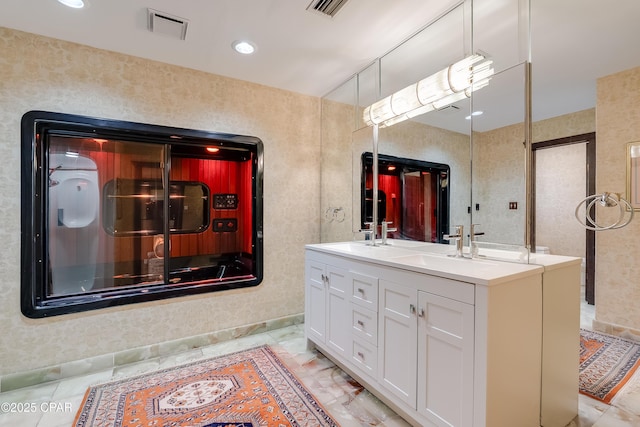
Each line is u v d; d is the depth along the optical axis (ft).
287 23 6.25
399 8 5.75
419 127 7.48
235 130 8.92
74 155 7.45
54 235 7.19
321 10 5.85
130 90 7.48
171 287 8.15
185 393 6.18
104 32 6.51
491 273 4.27
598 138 8.06
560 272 5.11
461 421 4.22
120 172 8.02
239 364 7.38
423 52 7.22
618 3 5.26
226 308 8.88
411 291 5.01
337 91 9.81
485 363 3.92
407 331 5.09
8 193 6.34
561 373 5.11
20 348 6.45
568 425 5.17
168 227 8.48
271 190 9.59
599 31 5.98
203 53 7.47
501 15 5.72
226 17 6.02
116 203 8.02
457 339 4.27
